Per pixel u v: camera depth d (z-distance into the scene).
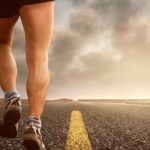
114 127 4.03
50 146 2.84
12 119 2.26
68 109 8.14
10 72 2.36
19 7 2.06
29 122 2.05
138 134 3.51
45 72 2.09
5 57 2.38
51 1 2.08
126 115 5.92
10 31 2.35
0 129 2.33
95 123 4.43
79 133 3.50
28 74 2.09
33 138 1.99
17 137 3.25
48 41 2.11
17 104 2.28
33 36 2.06
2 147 2.80
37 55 2.07
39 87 2.07
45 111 7.07
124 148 2.82
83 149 2.71
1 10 2.11
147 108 9.11
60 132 3.58
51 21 2.09
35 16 2.03
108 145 2.91
